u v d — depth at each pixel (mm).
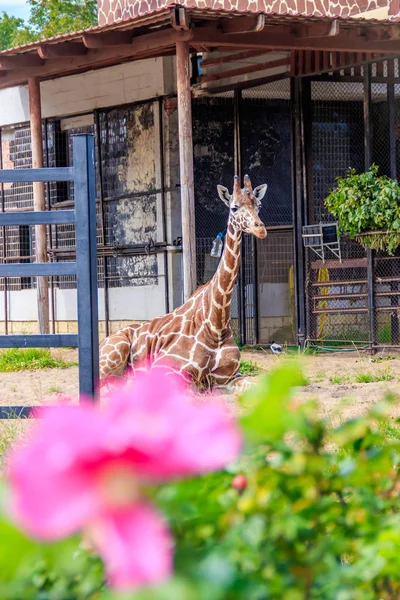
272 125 15406
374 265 13570
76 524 964
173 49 14406
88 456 980
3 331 19219
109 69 16453
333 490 1916
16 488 980
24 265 6395
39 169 6348
